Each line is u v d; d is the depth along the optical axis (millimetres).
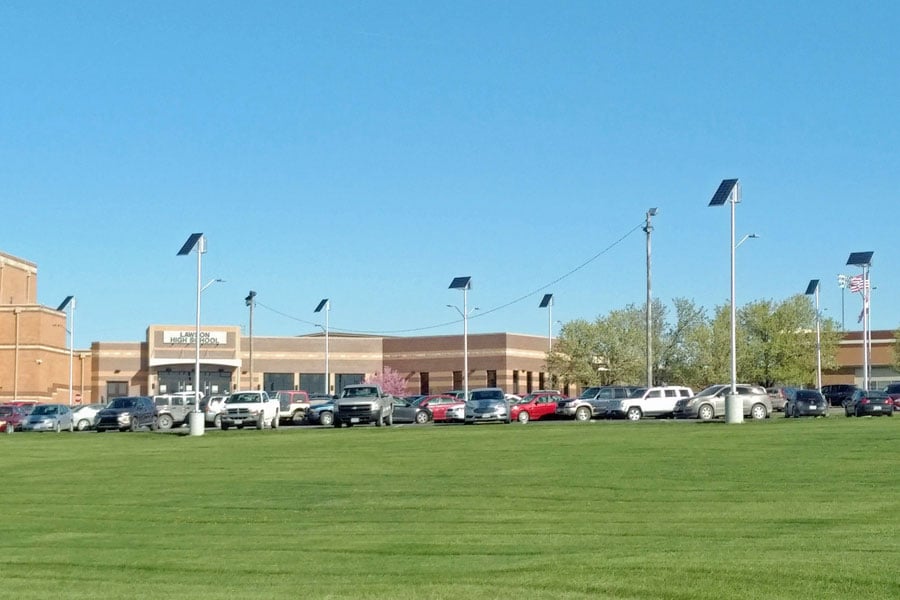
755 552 16172
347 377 112000
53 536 21188
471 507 22922
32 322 94000
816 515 20156
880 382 115625
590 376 105500
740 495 23094
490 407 61406
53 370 97125
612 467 28391
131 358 104062
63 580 16531
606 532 19188
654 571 14617
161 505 25000
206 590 15125
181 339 104062
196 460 34812
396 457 33312
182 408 64312
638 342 107062
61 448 43125
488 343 107062
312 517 22578
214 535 20719
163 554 18688
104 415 63219
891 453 29422
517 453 32844
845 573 14008
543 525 20312
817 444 32281
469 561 16719
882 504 21234
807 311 110750
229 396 60125
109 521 23000
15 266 100875
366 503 24078
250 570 16828
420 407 67625
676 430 40344
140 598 14578
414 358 111125
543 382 112125
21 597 14984
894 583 13367
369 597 13773
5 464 36281
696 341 106562
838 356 117312
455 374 108875
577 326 107188
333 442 40156
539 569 15484
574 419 66375
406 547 18328
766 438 34844
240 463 33344
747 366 107312
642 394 65812
